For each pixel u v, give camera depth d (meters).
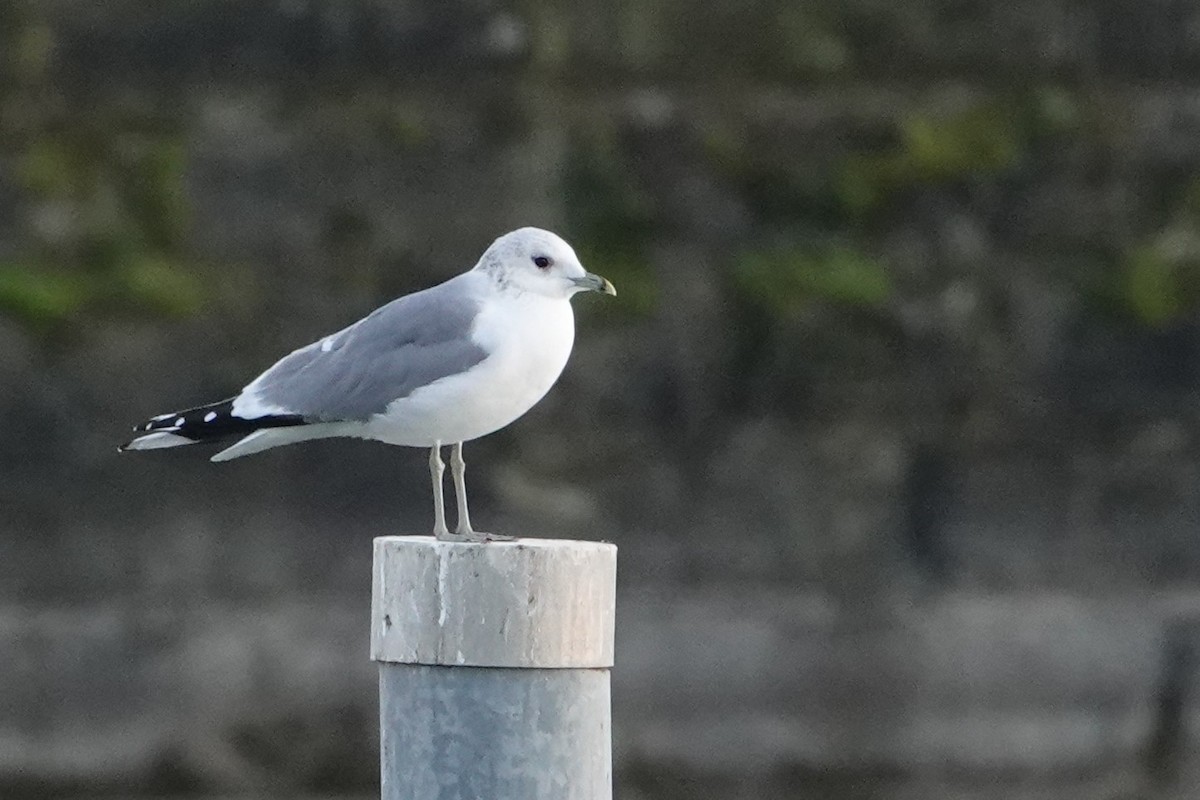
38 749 14.27
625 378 15.11
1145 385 15.38
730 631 14.79
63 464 14.54
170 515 14.48
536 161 15.23
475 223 15.15
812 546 15.07
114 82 15.05
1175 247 15.49
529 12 15.17
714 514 15.04
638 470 15.02
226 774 14.33
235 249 14.98
